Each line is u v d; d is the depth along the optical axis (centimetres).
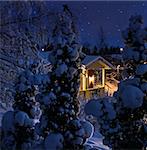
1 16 1311
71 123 933
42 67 1795
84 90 3509
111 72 4028
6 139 1105
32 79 1096
